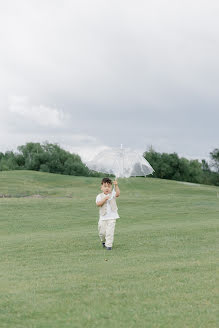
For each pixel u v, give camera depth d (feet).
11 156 284.61
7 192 117.91
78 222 60.59
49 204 81.15
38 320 17.02
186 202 88.33
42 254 33.73
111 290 21.25
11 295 20.56
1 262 30.60
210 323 16.51
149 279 23.48
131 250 34.60
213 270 25.57
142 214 68.80
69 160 272.10
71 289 21.57
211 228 46.34
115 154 37.86
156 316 17.29
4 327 16.28
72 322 16.76
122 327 16.16
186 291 20.90
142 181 160.04
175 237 41.06
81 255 32.73
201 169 287.28
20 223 59.36
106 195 35.65
